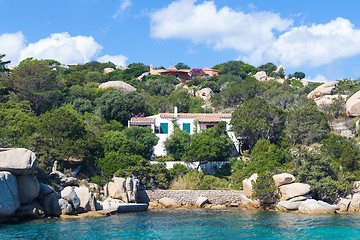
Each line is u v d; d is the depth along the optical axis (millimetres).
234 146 53656
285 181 38375
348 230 27000
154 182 43031
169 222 30141
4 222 27453
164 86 93062
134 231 26078
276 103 75000
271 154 45219
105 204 35406
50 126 41469
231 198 41938
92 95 78125
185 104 79250
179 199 41594
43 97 62906
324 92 76875
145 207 37562
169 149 50688
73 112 61969
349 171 42844
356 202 37938
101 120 62625
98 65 139750
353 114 59594
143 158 45312
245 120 51562
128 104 66438
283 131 53062
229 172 47688
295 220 31266
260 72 129750
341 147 45562
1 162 27281
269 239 24250
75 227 26781
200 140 47250
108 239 23531
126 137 50344
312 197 39594
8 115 46969
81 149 40906
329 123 60562
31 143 39594
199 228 27656
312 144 51906
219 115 56375
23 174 28859
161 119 55031
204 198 41000
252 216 33656
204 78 110625
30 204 29797
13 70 63156
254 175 41281
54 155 39781
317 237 24906
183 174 45469
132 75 115812
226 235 25328
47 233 24516
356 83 82312
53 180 36156
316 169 39375
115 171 42250
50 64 109125
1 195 25969
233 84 99000
